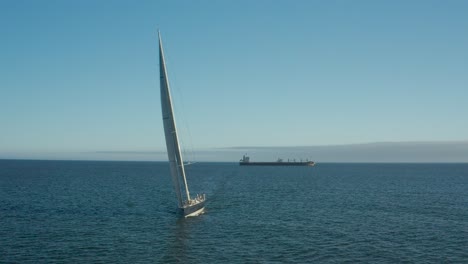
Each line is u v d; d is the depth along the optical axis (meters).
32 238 53.72
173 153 68.56
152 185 145.62
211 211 79.19
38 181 155.75
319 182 166.38
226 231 59.69
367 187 140.38
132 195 108.75
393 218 71.81
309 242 53.22
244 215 74.25
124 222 65.94
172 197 104.88
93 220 67.44
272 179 187.62
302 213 77.19
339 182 166.75
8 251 47.44
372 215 75.06
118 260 44.75
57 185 137.25
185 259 45.59
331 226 64.00
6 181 153.38
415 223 66.94
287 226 63.81
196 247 50.53
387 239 55.19
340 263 44.31
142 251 48.47
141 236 55.88
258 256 46.88
